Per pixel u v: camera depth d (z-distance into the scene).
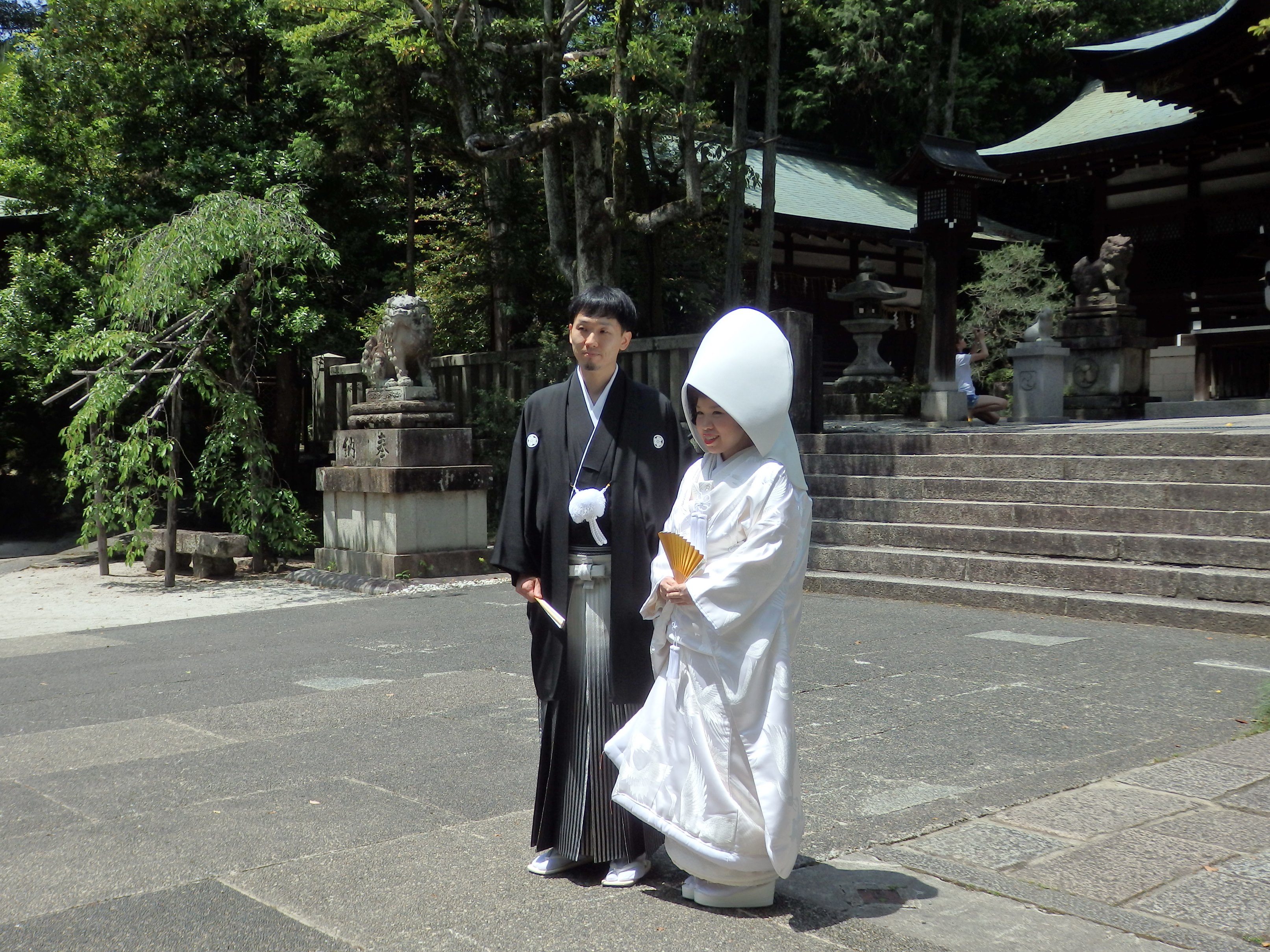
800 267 23.09
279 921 2.63
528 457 3.00
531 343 13.85
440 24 10.43
